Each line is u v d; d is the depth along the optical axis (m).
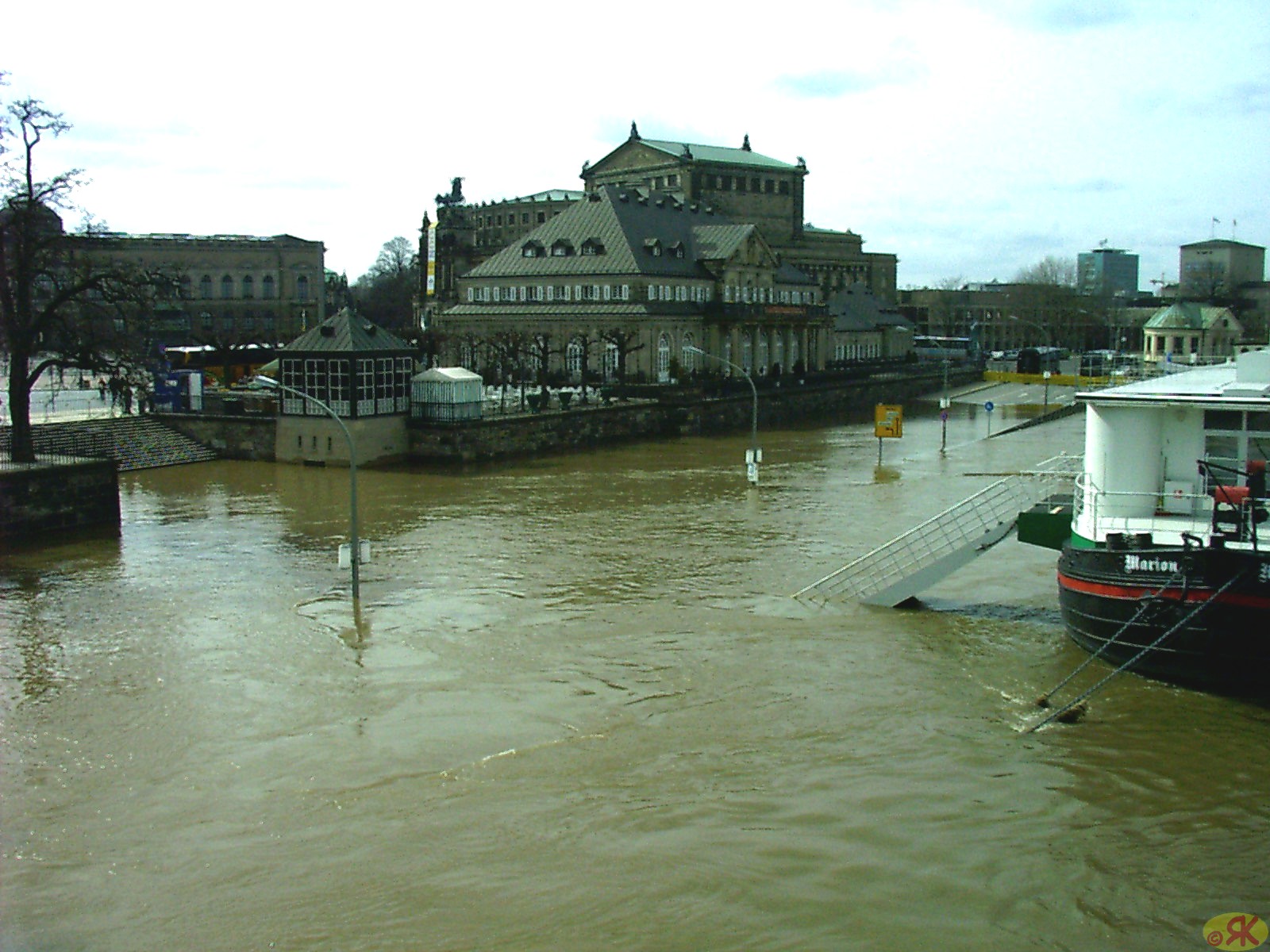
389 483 76.31
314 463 86.00
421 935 21.47
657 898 22.50
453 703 33.12
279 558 52.66
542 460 88.62
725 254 139.12
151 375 79.62
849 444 100.94
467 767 28.64
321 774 28.44
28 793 27.62
